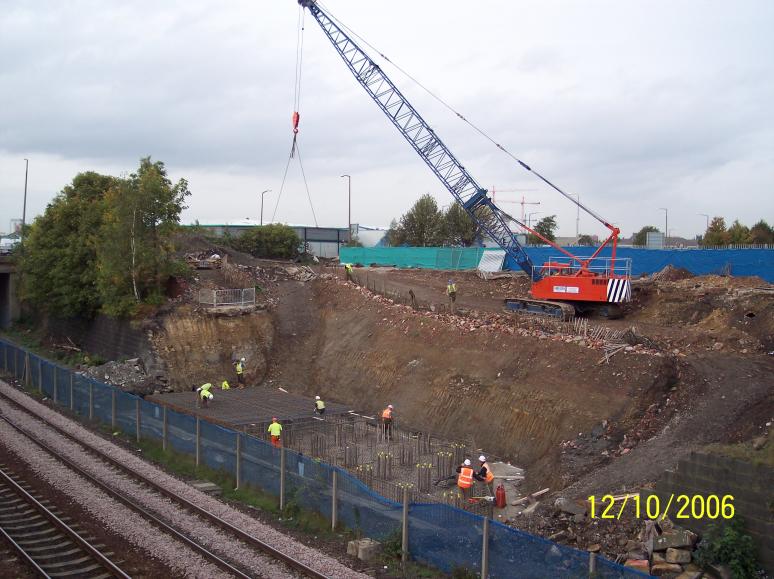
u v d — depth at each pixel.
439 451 26.34
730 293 36.75
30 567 14.55
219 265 51.69
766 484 14.25
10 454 23.50
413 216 79.81
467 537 14.67
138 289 41.31
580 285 38.59
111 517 17.66
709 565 14.20
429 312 38.31
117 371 36.47
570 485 21.55
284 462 19.09
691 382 25.33
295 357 41.09
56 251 47.03
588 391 26.31
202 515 18.12
